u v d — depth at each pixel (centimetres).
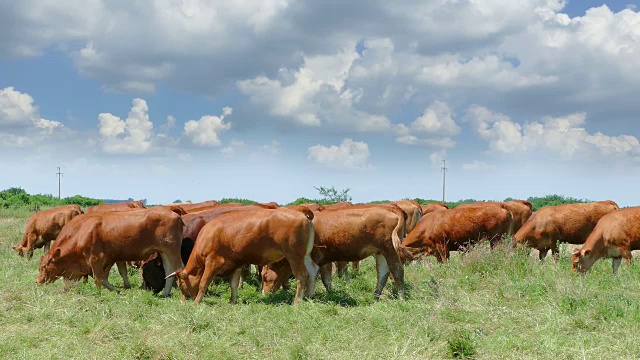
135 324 812
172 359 684
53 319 838
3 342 725
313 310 883
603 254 1213
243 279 1234
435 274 1143
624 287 985
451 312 836
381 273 1044
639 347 671
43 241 1578
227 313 891
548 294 915
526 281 994
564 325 761
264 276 1114
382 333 772
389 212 1009
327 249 1031
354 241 1012
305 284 998
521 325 785
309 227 978
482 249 1173
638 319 769
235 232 980
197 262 1013
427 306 866
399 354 679
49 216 1562
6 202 3688
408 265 1316
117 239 1055
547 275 1052
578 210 1402
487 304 888
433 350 695
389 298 1009
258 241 973
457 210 1330
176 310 890
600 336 719
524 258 1168
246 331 788
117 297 994
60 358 678
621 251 1184
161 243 1059
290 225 964
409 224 1563
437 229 1342
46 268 1086
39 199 4200
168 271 1068
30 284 1072
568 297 863
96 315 857
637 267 1134
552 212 1417
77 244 1069
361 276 1238
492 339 721
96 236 1061
